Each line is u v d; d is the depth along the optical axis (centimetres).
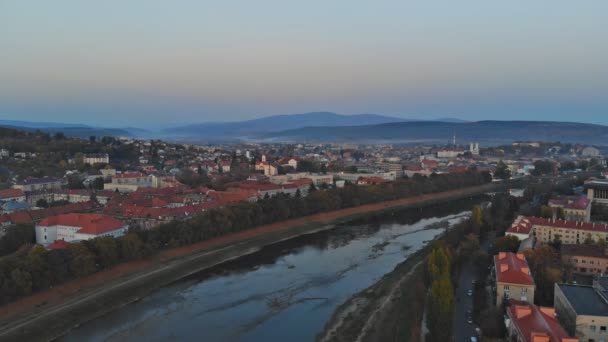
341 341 15850
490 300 17625
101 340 16162
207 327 17188
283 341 16062
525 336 12650
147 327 17200
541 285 18025
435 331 14575
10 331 16138
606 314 13962
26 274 18088
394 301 18750
